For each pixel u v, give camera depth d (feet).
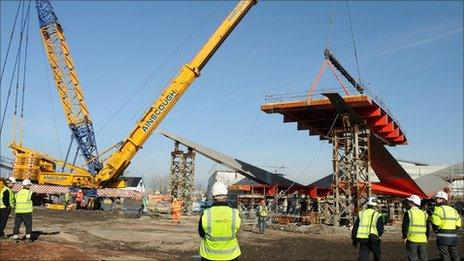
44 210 136.98
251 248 66.28
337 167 120.57
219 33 142.31
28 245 46.16
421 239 38.29
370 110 125.18
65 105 174.19
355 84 120.67
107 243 65.21
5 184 58.49
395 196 173.78
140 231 86.17
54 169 161.48
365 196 120.06
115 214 135.44
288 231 106.83
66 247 47.06
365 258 35.78
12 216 98.32
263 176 162.91
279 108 127.13
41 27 174.29
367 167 121.08
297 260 53.42
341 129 123.34
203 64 145.28
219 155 165.07
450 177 200.54
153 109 145.28
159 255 54.34
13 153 153.28
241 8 140.56
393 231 118.11
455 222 40.06
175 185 162.61
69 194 151.23
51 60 174.50
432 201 173.06
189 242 70.03
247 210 153.07
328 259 54.70
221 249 22.71
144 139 147.33
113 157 149.48
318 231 105.91
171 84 144.56
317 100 122.42
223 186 23.62
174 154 163.84
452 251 39.65
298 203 162.50
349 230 105.09
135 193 157.07
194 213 167.94
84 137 172.96
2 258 38.96
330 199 134.72
